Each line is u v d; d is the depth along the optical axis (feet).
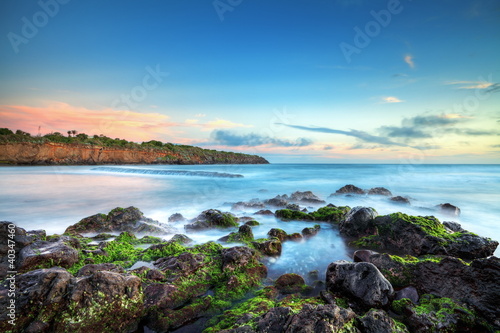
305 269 27.04
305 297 20.61
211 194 82.69
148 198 74.08
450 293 19.36
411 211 56.70
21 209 57.98
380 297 18.38
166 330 17.44
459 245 27.76
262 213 50.65
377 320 15.51
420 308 17.76
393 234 33.50
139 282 18.69
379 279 19.03
